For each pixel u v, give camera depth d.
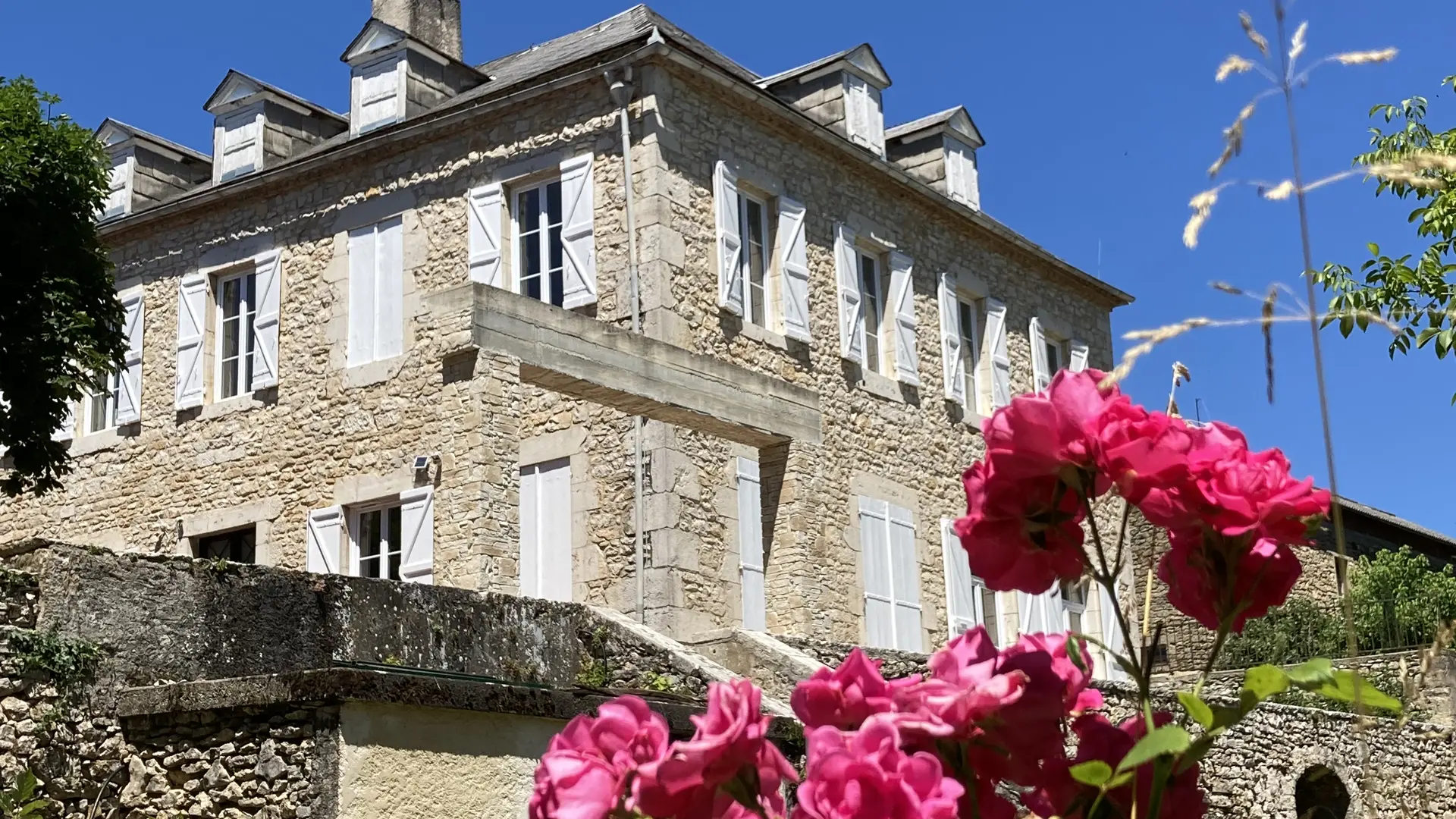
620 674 9.65
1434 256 7.00
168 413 16.62
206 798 6.64
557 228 14.79
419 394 14.72
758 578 14.33
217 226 16.77
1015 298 19.23
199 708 6.70
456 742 6.71
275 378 15.82
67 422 17.45
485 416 10.87
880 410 16.44
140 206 17.94
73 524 17.08
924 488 16.84
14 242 11.80
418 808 6.48
